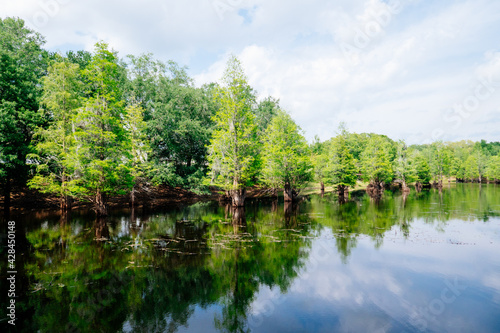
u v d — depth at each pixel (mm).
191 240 13633
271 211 24188
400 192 46594
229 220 19594
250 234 14992
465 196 36719
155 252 11602
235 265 10070
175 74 40344
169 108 33406
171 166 33906
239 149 26109
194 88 41469
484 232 15008
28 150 21688
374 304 7094
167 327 6082
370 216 20734
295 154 31312
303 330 5914
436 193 42562
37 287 8086
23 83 22688
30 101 23375
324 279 8742
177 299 7504
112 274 9164
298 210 24641
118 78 31594
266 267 9867
